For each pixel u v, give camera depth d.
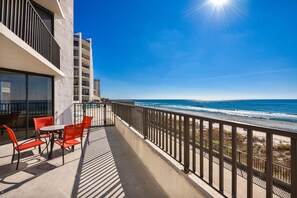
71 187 2.69
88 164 3.61
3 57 4.00
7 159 3.83
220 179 1.68
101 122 9.45
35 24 5.04
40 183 2.80
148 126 3.76
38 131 4.41
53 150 4.53
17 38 3.11
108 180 2.93
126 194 2.52
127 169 3.38
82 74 42.50
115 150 4.58
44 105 6.48
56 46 6.84
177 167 2.28
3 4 3.46
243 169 4.13
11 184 2.76
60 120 7.27
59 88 7.26
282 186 3.64
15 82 5.50
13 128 5.45
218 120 1.73
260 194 2.96
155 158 3.00
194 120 2.09
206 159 4.64
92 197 2.44
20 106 5.61
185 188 2.03
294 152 1.12
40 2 6.20
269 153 1.25
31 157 3.98
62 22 7.59
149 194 2.53
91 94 44.91
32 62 4.52
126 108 6.10
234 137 1.57
